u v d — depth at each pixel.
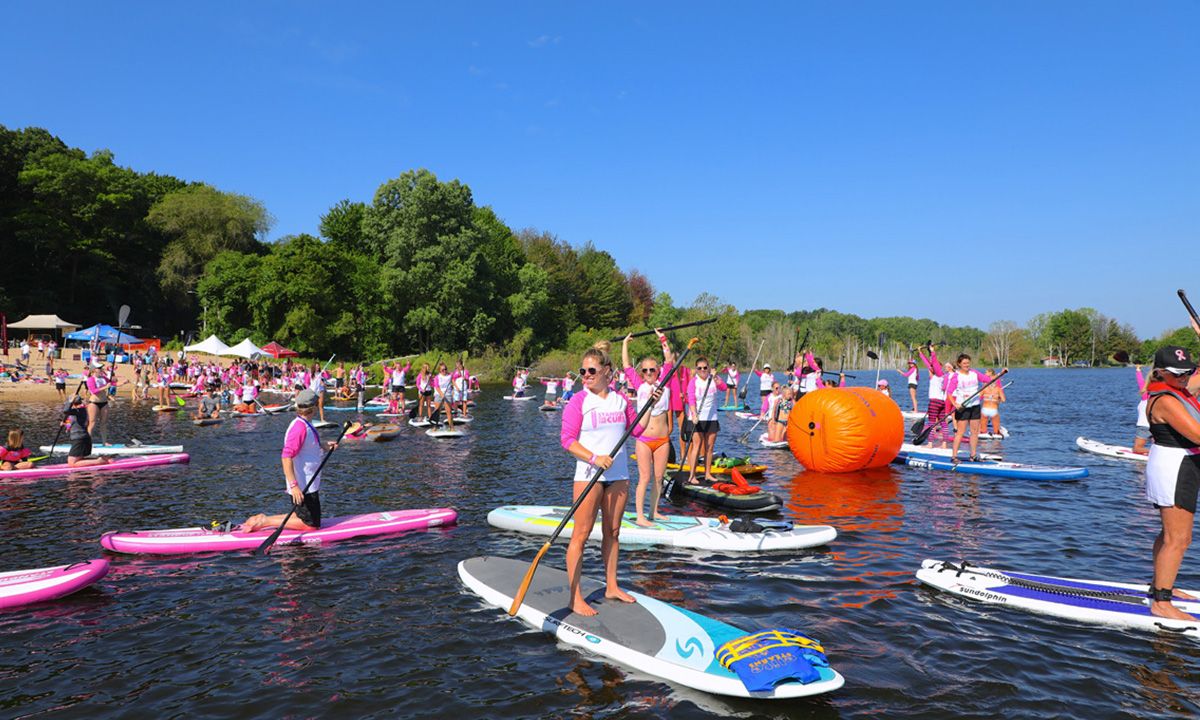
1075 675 4.37
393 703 4.02
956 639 4.92
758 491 9.22
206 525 7.93
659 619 4.97
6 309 53.16
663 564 6.71
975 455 12.51
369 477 11.66
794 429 12.20
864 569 6.56
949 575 6.07
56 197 58.66
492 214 75.06
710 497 9.47
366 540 7.60
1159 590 5.20
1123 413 25.23
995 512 8.93
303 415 7.64
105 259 59.47
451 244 55.16
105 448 14.22
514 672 4.40
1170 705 4.00
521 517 8.11
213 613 5.47
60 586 5.77
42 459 13.47
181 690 4.21
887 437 11.65
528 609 5.25
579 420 5.07
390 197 57.22
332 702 4.04
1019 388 47.91
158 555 7.07
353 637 4.98
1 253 56.59
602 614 5.09
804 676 4.04
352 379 37.19
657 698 4.05
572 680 4.29
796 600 5.72
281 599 5.77
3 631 5.14
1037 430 19.22
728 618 5.32
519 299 61.25
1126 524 8.32
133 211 63.34
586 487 4.99
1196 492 5.01
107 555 7.07
